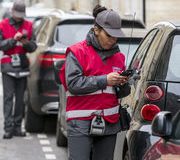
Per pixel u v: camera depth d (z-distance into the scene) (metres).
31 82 12.02
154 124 5.16
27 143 11.42
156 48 6.43
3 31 11.30
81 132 6.07
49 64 11.20
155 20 17.66
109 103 6.07
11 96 11.59
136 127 6.18
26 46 11.34
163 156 5.24
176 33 6.30
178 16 17.88
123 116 6.23
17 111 11.87
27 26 11.41
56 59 11.15
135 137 6.11
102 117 6.07
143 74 6.49
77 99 6.07
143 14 16.03
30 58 12.41
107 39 5.99
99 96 6.05
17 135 11.99
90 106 6.05
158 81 6.19
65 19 11.50
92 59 6.04
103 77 5.93
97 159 6.20
